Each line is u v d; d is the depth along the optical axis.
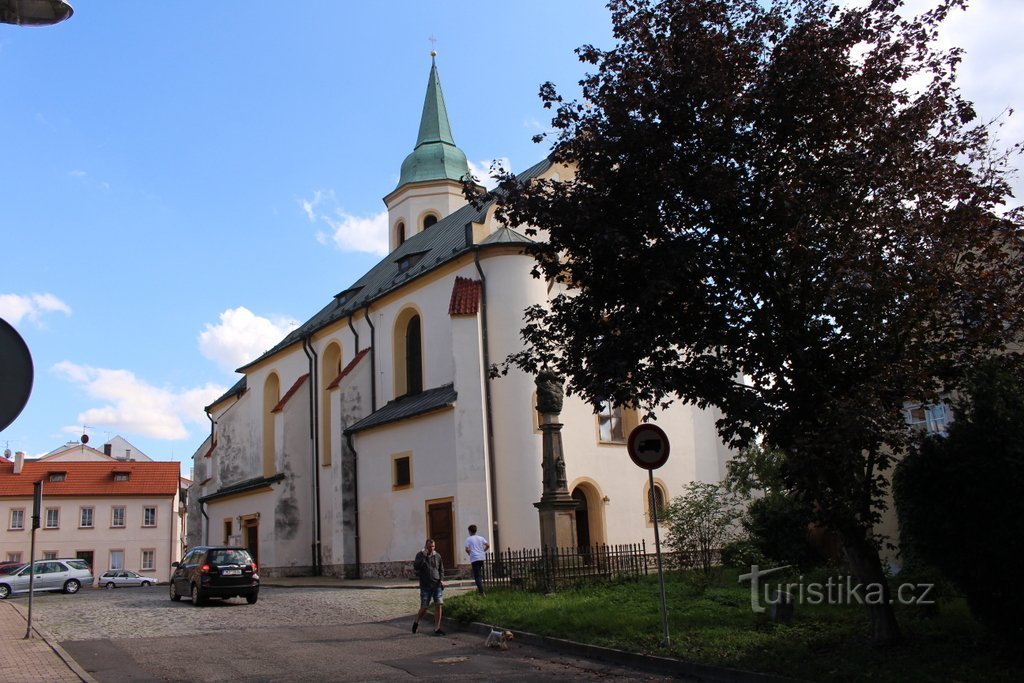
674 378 10.95
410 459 28.66
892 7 10.45
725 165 10.68
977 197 10.36
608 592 17.08
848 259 10.18
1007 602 9.49
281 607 20.66
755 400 10.58
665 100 10.80
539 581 18.56
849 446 9.92
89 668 12.00
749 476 19.80
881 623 10.72
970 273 10.31
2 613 20.83
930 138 10.79
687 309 11.20
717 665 10.39
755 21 11.03
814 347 10.89
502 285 27.73
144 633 16.02
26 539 58.75
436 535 27.03
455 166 46.88
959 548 9.77
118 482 61.81
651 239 11.33
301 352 40.00
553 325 12.23
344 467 31.94
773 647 11.16
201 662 12.36
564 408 27.67
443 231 36.81
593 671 11.10
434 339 30.48
